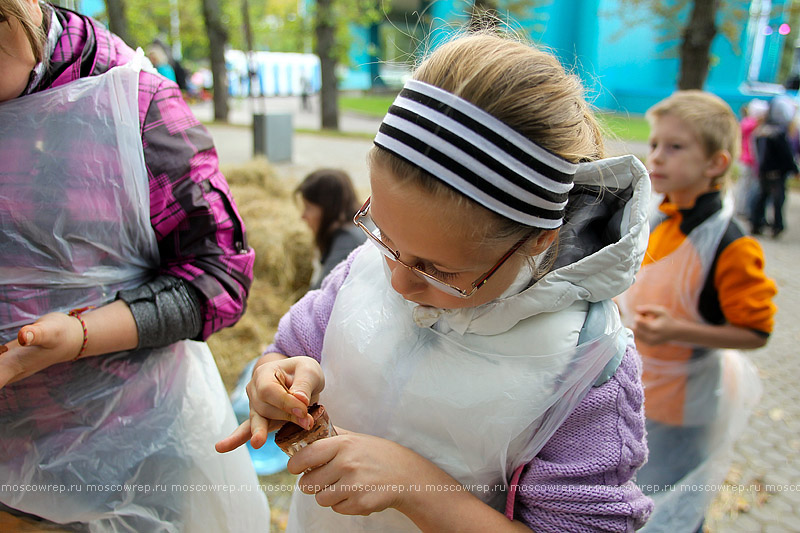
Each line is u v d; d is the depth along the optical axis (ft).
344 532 3.29
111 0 32.48
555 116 2.39
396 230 2.47
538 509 2.88
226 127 45.29
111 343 3.40
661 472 5.89
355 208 10.16
